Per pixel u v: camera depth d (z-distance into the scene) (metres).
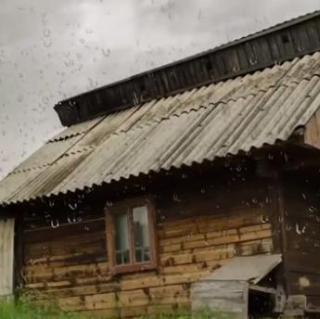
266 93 13.74
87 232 14.66
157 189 13.62
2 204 15.19
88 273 14.48
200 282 11.41
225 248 12.46
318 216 12.97
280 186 12.02
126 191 14.02
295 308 11.42
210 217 12.77
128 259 13.84
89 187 13.52
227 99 14.59
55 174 15.52
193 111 14.94
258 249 12.03
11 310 10.79
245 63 15.91
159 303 13.16
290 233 11.98
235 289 10.82
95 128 17.92
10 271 15.81
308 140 10.98
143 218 13.77
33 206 15.38
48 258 15.29
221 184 12.74
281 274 11.63
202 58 16.58
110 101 18.69
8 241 16.00
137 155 13.91
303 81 13.30
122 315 13.72
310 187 12.94
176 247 13.13
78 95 19.42
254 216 12.20
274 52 15.51
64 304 14.74
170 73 17.17
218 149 11.97
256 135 11.71
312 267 12.32
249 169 12.38
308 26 15.05
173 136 13.94
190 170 12.30
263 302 11.81
